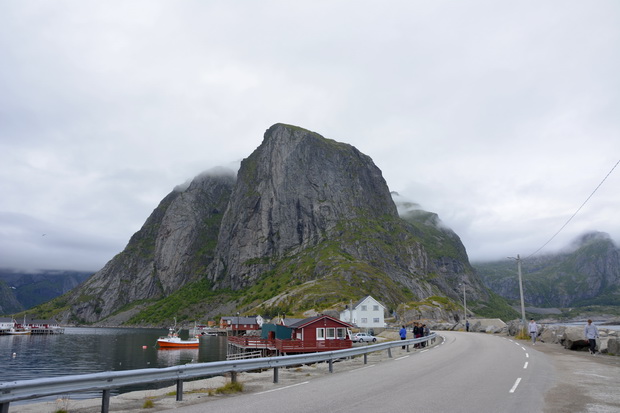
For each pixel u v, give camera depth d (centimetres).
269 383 1739
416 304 13738
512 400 1272
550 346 3534
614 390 1458
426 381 1658
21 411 1270
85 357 8269
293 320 6712
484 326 6944
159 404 1314
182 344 10431
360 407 1170
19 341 12875
